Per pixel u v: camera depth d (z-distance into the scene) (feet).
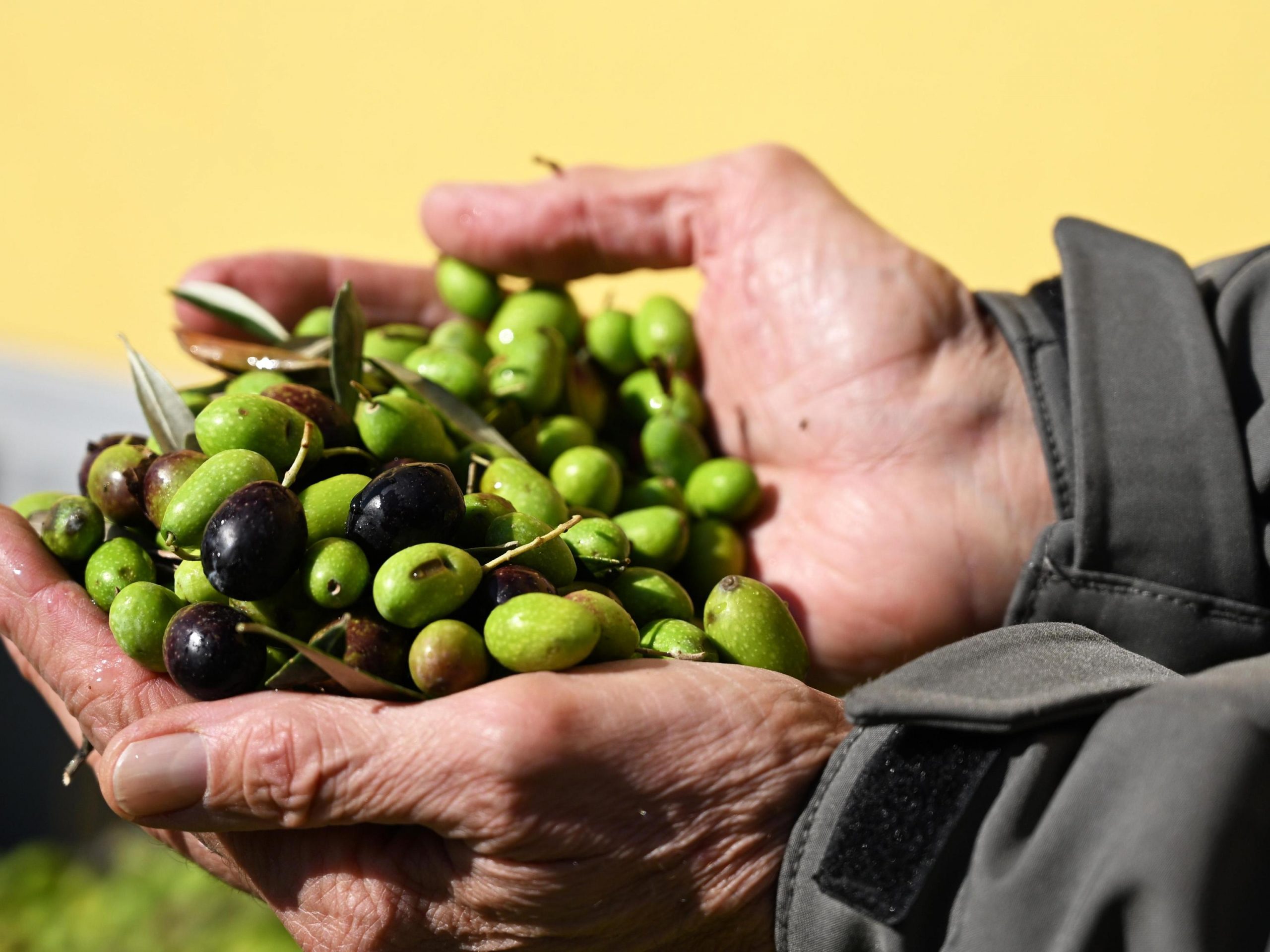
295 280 2.32
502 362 2.14
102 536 1.91
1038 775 1.70
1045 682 1.72
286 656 1.83
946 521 2.12
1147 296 1.93
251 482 1.82
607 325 2.27
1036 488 2.11
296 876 1.84
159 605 1.83
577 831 1.76
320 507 1.84
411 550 1.80
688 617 1.95
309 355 2.15
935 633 2.14
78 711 1.86
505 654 1.79
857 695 1.72
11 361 4.16
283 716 1.76
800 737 1.80
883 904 1.70
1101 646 1.79
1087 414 1.89
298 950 2.96
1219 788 1.64
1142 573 1.88
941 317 2.16
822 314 2.19
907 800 1.72
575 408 2.20
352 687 1.78
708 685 1.80
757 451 2.26
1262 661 1.70
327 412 1.94
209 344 2.10
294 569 1.80
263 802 1.76
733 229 2.25
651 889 1.80
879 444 2.15
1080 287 1.93
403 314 2.39
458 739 1.74
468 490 1.96
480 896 1.80
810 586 2.15
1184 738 1.66
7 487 4.16
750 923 1.81
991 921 1.67
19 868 3.54
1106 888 1.65
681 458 2.18
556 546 1.88
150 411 1.97
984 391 2.14
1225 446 1.87
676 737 1.77
